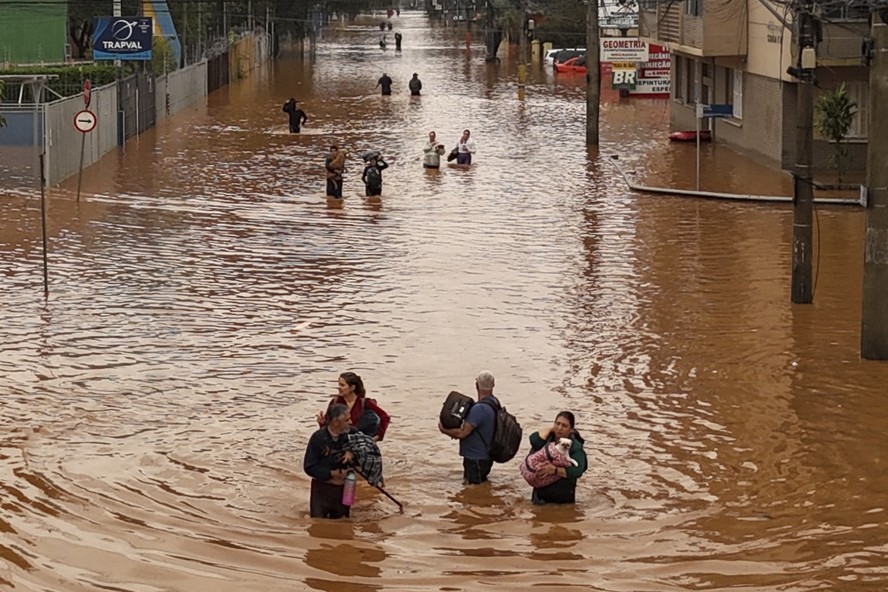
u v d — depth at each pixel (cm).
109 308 2936
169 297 3055
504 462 1898
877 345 2509
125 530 1673
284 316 2886
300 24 14562
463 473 1930
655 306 2988
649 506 1786
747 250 3641
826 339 2680
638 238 3856
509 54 14538
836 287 3156
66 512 1734
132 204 4447
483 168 5525
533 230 4009
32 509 1742
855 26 4753
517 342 2680
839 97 4669
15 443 2020
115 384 2355
